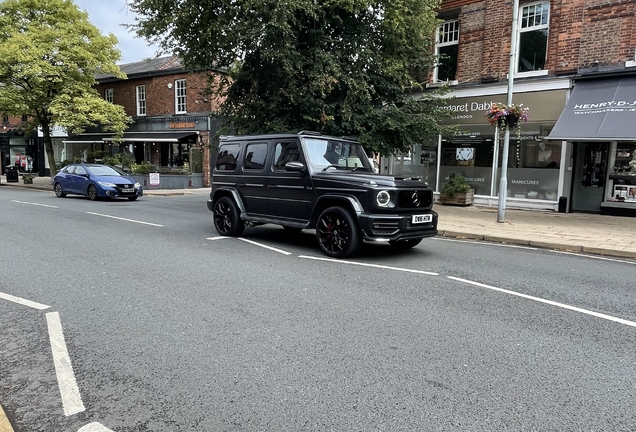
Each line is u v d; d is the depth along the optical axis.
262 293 5.30
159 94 28.98
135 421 2.75
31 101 24.20
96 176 17.62
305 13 11.11
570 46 12.73
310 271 6.39
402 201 7.14
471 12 14.75
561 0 12.82
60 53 23.48
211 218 12.43
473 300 5.13
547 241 8.73
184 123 27.81
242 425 2.70
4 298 5.04
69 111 23.97
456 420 2.76
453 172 15.88
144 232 9.76
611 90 11.70
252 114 13.14
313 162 7.88
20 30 24.53
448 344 3.89
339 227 7.31
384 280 5.94
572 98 12.25
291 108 12.73
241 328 4.21
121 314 4.57
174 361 3.54
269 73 12.34
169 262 6.89
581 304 5.04
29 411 2.86
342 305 4.89
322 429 2.66
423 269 6.61
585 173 13.30
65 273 6.14
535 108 13.45
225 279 5.91
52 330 4.15
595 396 3.06
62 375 3.32
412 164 17.08
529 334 4.13
